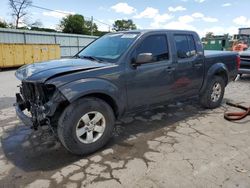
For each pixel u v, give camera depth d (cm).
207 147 376
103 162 334
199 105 602
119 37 435
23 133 433
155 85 422
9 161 340
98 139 359
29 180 295
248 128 456
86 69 343
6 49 1656
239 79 1010
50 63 379
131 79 384
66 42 3116
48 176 303
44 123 331
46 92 330
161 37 438
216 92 573
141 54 375
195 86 512
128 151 365
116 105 374
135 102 403
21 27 5331
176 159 340
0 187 282
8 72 1528
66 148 339
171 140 403
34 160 342
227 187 279
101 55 412
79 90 322
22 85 374
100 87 343
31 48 1869
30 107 359
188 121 493
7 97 719
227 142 394
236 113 517
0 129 454
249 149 370
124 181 290
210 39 2628
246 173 305
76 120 330
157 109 569
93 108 344
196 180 291
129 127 461
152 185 282
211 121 493
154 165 324
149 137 416
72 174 306
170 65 442
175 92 468
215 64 551
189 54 487
